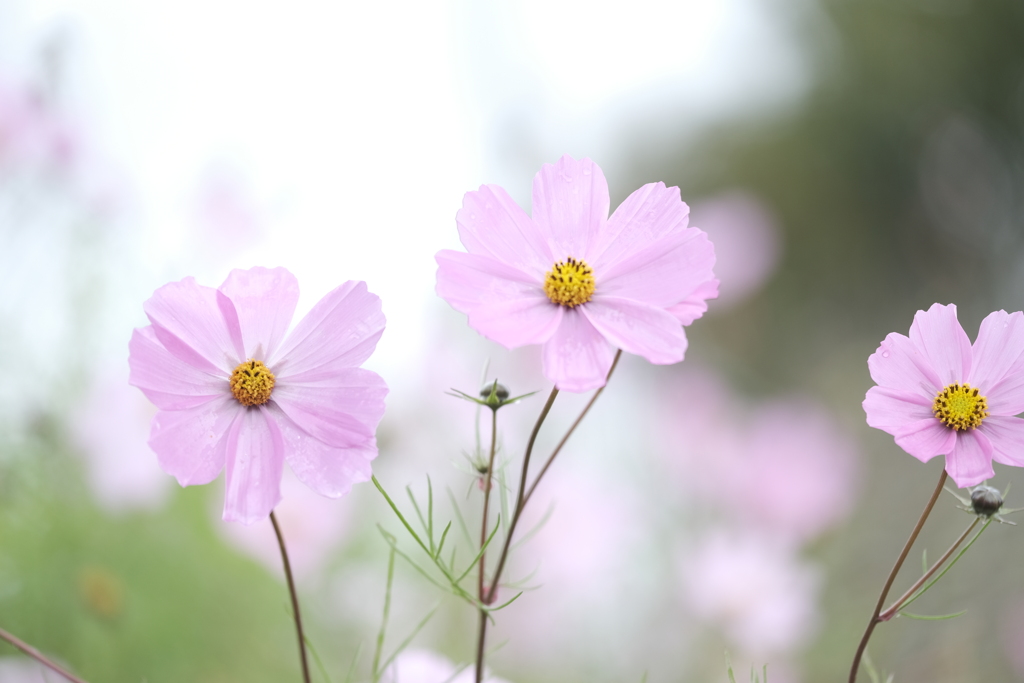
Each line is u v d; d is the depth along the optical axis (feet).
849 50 16.08
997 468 8.07
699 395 7.13
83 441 4.40
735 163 16.19
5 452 4.19
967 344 3.13
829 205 15.76
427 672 3.42
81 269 4.66
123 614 4.20
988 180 15.03
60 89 4.80
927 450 3.10
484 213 3.14
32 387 4.38
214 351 3.08
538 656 5.50
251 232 5.42
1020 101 15.06
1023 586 6.43
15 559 4.08
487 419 5.71
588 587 5.62
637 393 9.06
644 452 7.06
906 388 3.13
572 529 5.41
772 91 16.47
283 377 3.09
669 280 3.11
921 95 15.72
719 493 6.52
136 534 4.65
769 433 6.70
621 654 5.72
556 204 3.16
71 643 4.02
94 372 4.59
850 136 15.94
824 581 7.05
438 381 5.75
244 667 4.61
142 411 4.61
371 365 5.87
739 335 14.03
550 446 6.22
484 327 3.05
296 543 4.91
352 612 5.34
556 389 3.03
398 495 5.69
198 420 3.06
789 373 13.55
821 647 6.30
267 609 4.99
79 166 4.75
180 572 4.74
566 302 3.11
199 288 3.09
